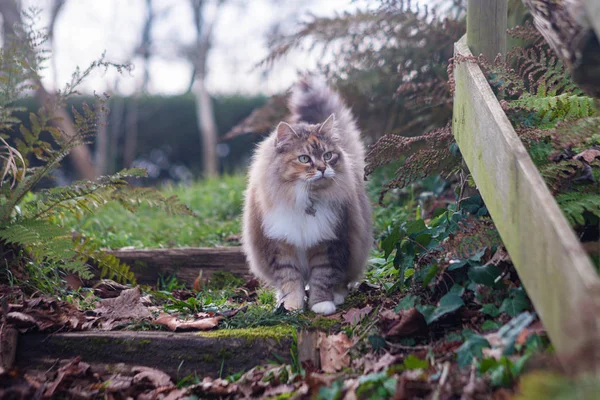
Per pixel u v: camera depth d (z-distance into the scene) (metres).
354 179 4.28
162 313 3.65
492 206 2.70
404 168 3.87
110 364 3.24
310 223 3.86
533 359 2.23
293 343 3.12
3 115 4.21
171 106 15.41
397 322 2.98
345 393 2.57
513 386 2.23
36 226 3.85
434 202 5.50
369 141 6.81
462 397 2.27
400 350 2.88
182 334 3.26
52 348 3.30
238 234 6.06
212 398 2.93
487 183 2.80
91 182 4.04
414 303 3.08
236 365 3.15
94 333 3.33
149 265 4.78
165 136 15.54
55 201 4.04
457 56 3.53
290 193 3.90
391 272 4.02
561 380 1.79
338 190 3.97
